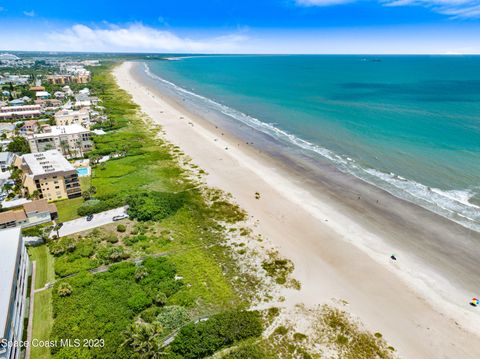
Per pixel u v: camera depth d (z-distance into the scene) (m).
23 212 70.69
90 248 63.00
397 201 78.88
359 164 99.62
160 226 71.69
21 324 46.22
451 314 49.38
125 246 64.81
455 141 112.44
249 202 80.88
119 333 44.81
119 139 127.44
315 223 72.06
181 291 53.00
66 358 41.31
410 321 48.28
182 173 98.19
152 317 47.53
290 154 110.50
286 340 44.81
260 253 62.66
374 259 60.81
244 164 103.75
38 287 54.16
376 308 50.47
